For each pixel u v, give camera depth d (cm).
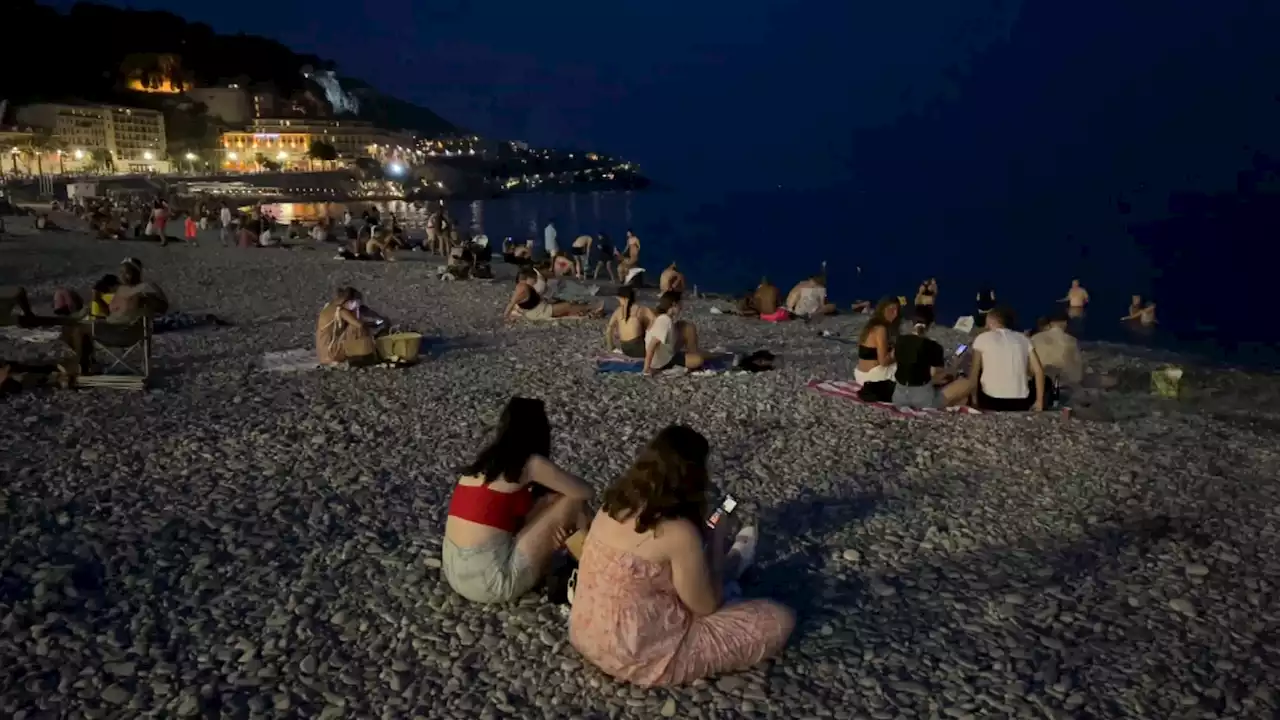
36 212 5234
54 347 1412
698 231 7119
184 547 639
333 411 1030
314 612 549
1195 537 691
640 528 450
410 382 1208
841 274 3844
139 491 754
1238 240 4925
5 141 11244
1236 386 1431
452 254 2839
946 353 1669
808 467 857
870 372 1159
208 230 4925
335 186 14838
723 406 1088
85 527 664
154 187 10950
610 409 1069
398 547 650
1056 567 632
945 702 461
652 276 3638
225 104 17775
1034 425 1016
